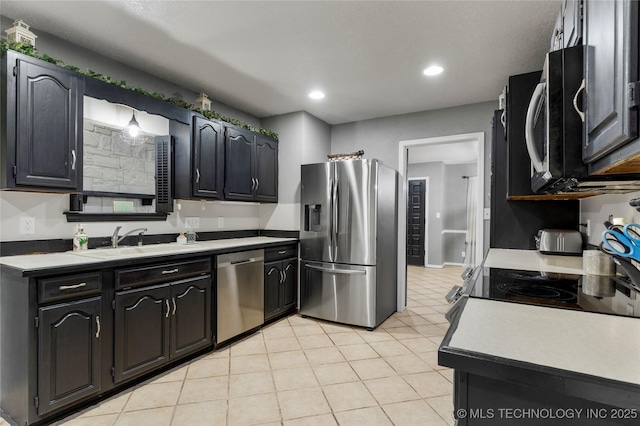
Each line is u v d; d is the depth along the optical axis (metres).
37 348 1.71
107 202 2.48
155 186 2.79
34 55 1.93
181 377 2.31
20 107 1.86
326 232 3.49
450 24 2.09
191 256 2.52
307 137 3.90
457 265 7.31
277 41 2.32
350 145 4.25
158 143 2.79
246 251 3.06
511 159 2.09
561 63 0.97
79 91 2.13
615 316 0.95
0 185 1.87
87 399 1.95
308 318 3.63
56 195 2.23
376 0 1.87
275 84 3.07
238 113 3.80
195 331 2.56
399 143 3.93
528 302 1.11
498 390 0.69
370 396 2.08
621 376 0.59
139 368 2.17
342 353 2.71
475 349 0.71
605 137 0.76
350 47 2.39
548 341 0.76
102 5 1.93
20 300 1.74
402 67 2.71
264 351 2.75
